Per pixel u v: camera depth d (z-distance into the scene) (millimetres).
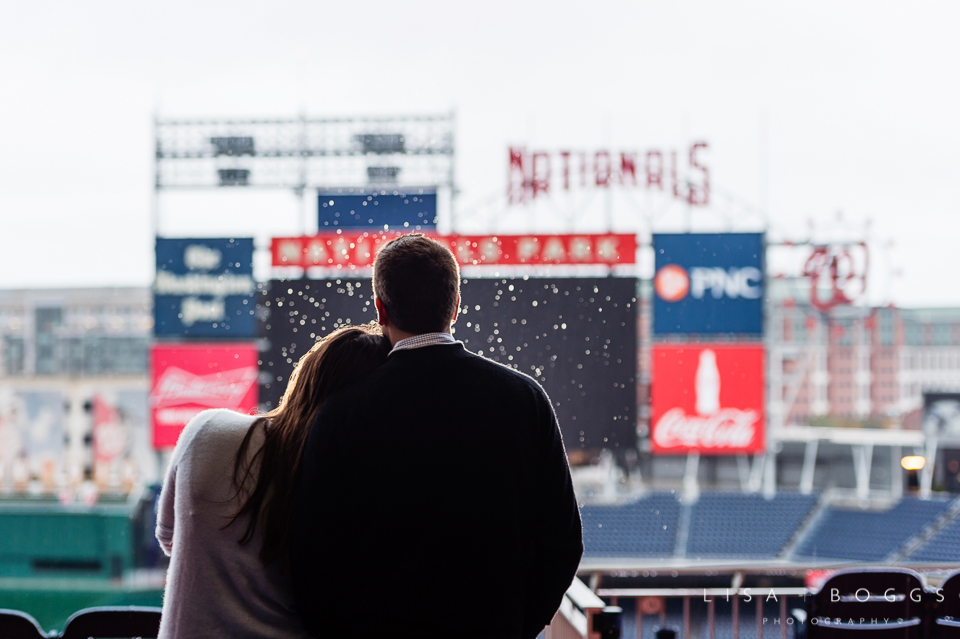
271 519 1232
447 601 1177
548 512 1271
